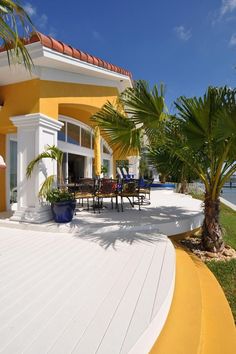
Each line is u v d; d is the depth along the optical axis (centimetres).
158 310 248
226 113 439
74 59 666
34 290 293
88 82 797
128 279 322
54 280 320
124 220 654
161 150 719
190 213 778
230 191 3228
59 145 1016
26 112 651
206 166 571
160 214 756
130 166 1794
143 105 510
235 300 363
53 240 508
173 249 452
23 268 361
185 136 515
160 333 248
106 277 329
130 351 194
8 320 233
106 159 1512
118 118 572
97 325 224
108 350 193
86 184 809
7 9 266
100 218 683
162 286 301
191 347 231
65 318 235
